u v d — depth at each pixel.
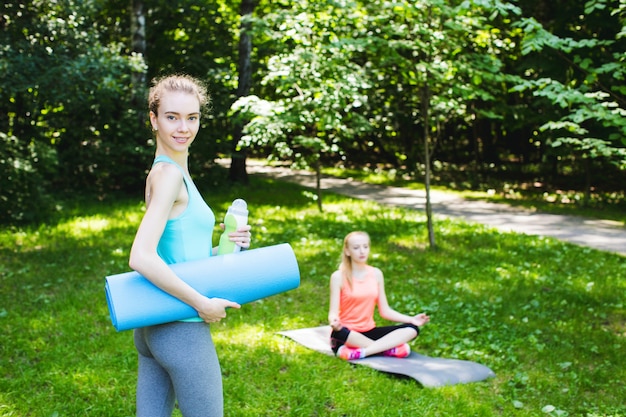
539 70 12.70
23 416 3.61
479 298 6.25
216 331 5.07
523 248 8.77
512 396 3.98
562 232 10.44
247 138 10.98
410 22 8.11
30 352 4.52
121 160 13.86
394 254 8.20
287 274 2.41
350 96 10.23
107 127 13.66
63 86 8.77
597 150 5.94
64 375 4.13
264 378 4.12
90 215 11.07
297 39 10.25
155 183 2.16
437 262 7.81
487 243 9.12
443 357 4.69
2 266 7.22
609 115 5.52
